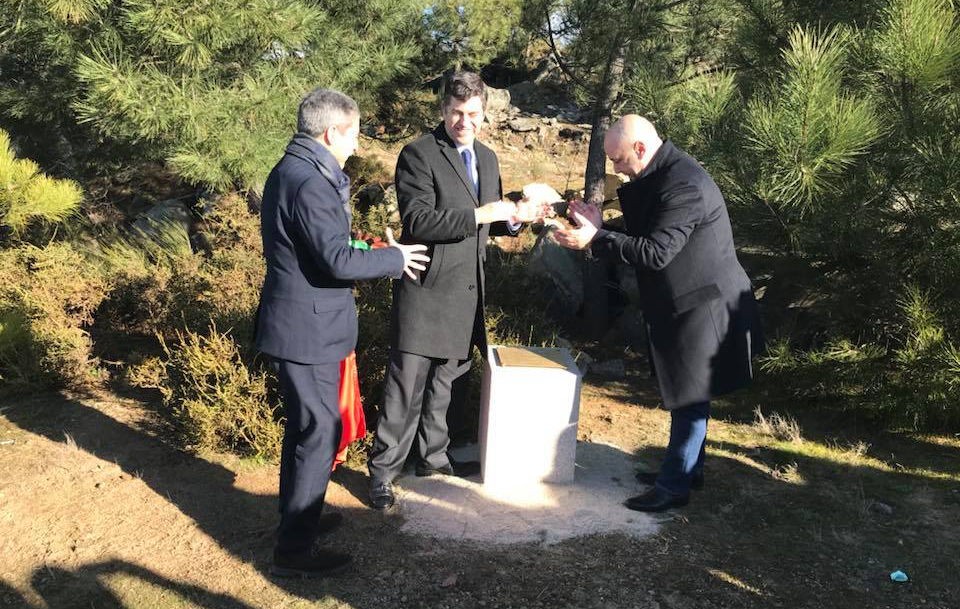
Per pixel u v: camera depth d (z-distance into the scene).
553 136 14.12
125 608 2.75
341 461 3.48
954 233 4.18
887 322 4.68
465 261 3.48
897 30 4.02
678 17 6.48
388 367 3.54
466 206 3.43
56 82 6.92
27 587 2.86
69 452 3.96
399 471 3.66
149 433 4.21
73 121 7.56
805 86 4.01
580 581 2.94
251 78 6.05
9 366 4.77
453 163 3.40
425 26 9.04
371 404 4.30
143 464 3.86
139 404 4.60
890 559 3.14
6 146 5.55
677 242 3.17
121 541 3.17
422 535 3.27
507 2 9.11
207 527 3.29
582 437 4.40
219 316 4.62
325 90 2.73
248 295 4.86
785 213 4.67
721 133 4.74
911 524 3.43
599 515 3.46
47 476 3.71
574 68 7.38
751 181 4.59
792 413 4.83
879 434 4.50
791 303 5.61
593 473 3.92
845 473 3.96
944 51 3.94
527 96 15.85
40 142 8.13
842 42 4.36
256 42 5.98
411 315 3.45
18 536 3.19
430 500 3.57
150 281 5.68
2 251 5.75
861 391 4.66
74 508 3.42
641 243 3.19
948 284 4.39
